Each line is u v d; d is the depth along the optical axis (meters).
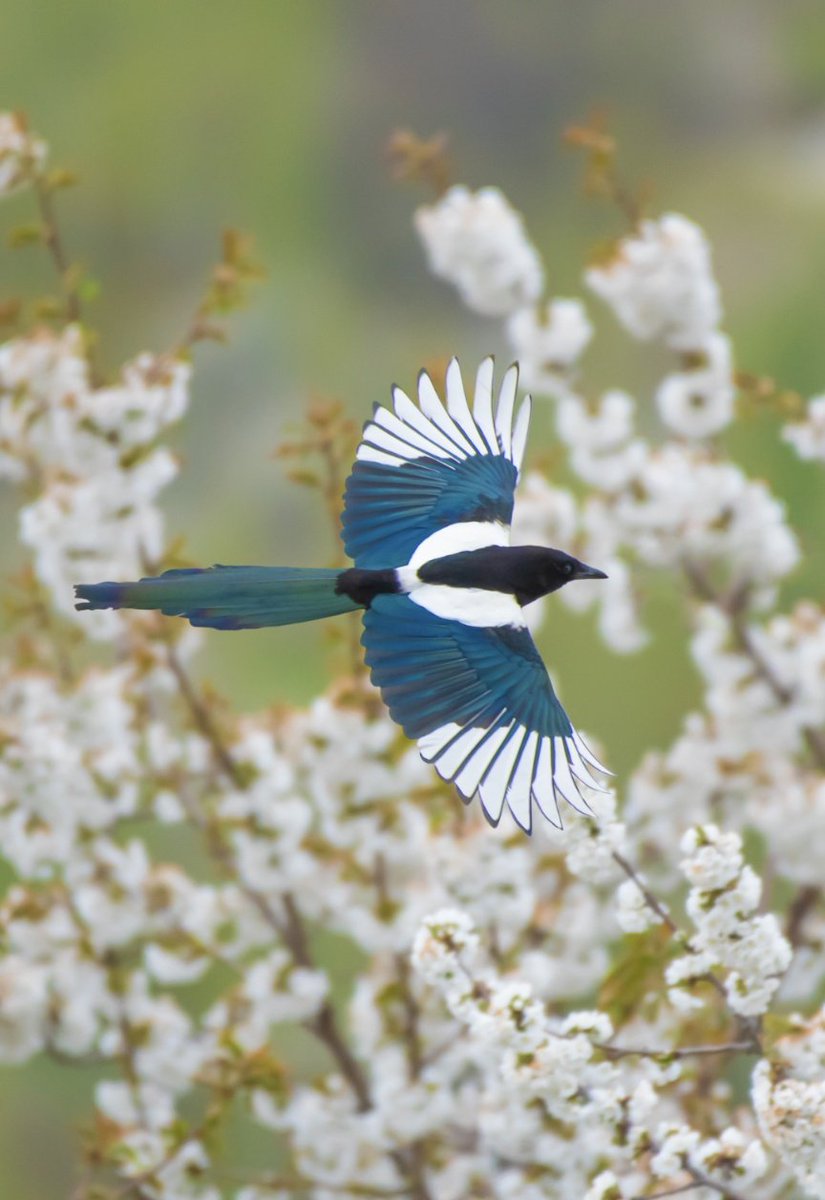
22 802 19.56
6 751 19.52
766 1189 19.02
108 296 41.25
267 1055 19.25
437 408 18.61
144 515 19.59
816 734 19.95
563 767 18.33
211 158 43.09
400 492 18.56
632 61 47.75
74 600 19.61
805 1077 18.56
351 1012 19.61
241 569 18.45
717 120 46.84
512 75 48.03
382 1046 19.50
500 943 19.33
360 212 43.97
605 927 19.55
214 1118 19.23
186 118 42.97
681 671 24.77
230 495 36.00
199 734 19.59
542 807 18.30
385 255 43.09
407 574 18.45
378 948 19.45
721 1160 18.61
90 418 19.53
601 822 18.61
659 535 19.97
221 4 43.12
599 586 20.03
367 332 40.88
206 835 19.61
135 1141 19.31
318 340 39.09
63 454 19.58
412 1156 19.50
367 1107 19.53
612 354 33.09
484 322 41.28
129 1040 19.56
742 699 19.89
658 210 42.91
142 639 19.67
